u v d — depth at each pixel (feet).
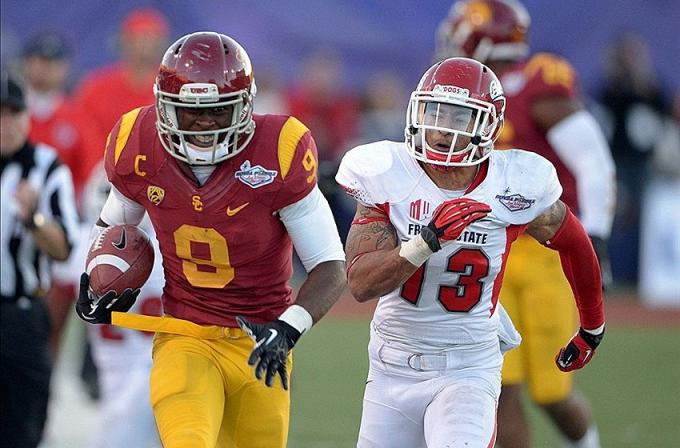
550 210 45.68
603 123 126.41
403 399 46.39
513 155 45.60
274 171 44.24
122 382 55.93
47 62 81.35
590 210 61.52
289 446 69.31
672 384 88.17
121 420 55.36
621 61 125.70
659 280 126.41
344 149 127.75
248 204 44.32
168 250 45.88
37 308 57.88
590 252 46.68
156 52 83.10
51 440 70.90
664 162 126.62
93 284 45.32
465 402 44.86
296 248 45.68
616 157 126.52
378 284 42.55
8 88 57.57
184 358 45.39
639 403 81.71
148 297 56.03
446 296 45.32
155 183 44.65
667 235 126.41
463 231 42.96
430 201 44.29
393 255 42.09
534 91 61.77
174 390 44.50
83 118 82.58
